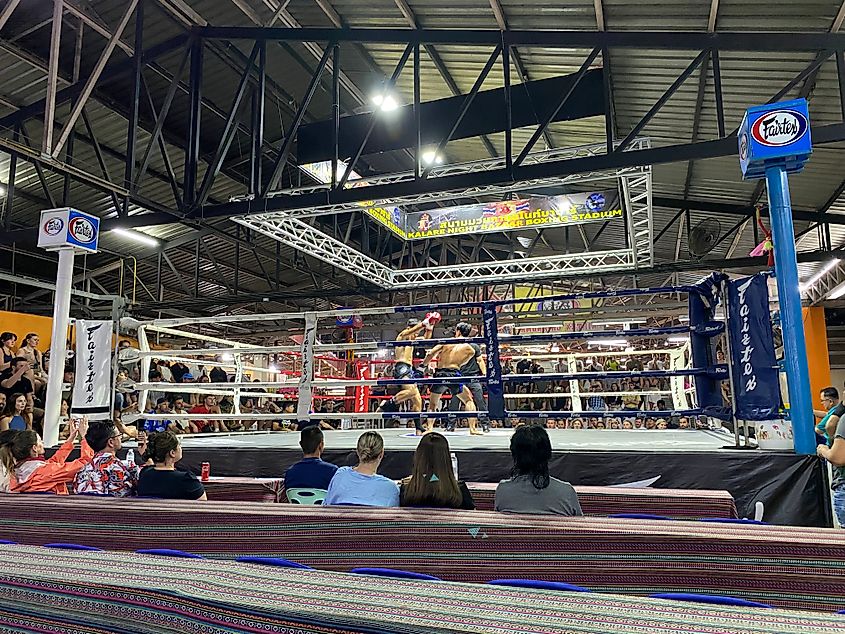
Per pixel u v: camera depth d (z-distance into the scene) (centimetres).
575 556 194
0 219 1111
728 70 695
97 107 916
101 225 820
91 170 1040
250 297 1298
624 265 1090
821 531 192
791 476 353
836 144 796
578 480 385
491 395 418
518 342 420
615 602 107
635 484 375
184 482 320
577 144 962
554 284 1766
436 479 264
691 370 382
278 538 229
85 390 533
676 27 642
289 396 863
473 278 1182
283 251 1520
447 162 1127
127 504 259
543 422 1073
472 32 681
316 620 102
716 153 600
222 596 111
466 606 105
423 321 680
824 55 591
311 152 823
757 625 94
